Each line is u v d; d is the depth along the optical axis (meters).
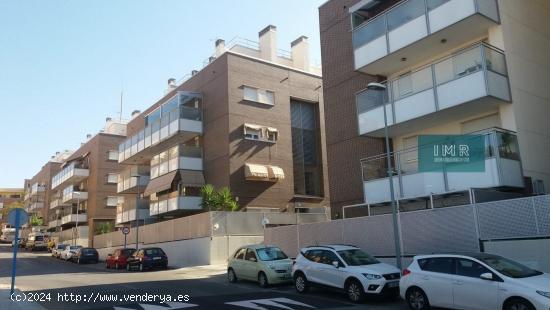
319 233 19.55
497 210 13.33
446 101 16.89
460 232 14.15
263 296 14.02
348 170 22.83
